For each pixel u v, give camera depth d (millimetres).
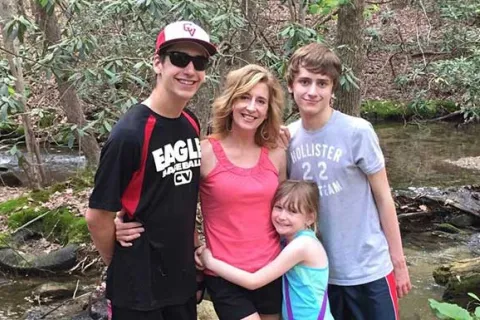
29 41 5922
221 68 5090
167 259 2201
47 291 4633
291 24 4539
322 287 2326
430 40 10789
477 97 9297
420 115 10742
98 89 5367
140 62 4461
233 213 2309
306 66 2281
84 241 5176
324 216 2375
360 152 2303
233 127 2348
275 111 2363
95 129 5246
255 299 2361
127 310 2199
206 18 4430
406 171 8055
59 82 5527
